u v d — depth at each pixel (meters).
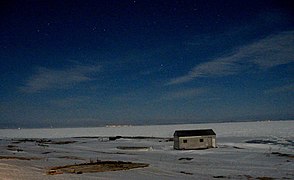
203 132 55.19
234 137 83.50
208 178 24.84
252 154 42.34
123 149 56.19
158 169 29.55
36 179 24.20
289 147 52.94
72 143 78.62
